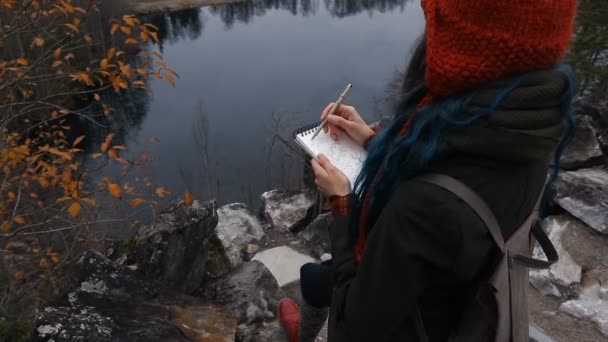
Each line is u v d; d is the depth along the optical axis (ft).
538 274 9.84
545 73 2.29
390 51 143.64
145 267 8.63
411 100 2.79
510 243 2.73
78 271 7.68
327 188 3.52
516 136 2.25
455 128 2.36
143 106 91.71
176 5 185.78
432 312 2.88
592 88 30.58
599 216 10.36
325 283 4.58
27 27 10.96
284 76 124.98
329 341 3.33
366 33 167.73
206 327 7.54
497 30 2.19
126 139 66.49
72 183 8.70
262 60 139.54
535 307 9.36
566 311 9.12
